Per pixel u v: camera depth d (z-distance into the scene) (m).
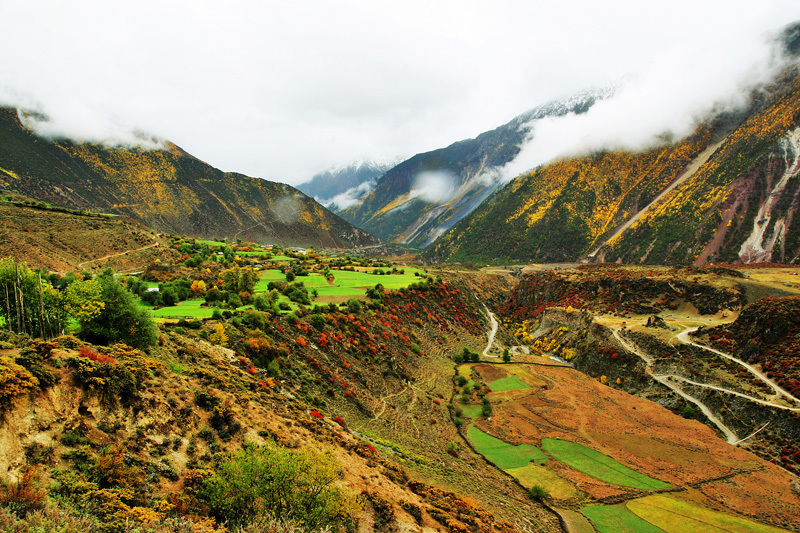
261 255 171.25
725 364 88.06
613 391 87.62
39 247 103.19
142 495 21.80
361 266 167.50
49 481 19.28
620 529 43.78
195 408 30.55
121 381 26.05
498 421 70.81
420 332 104.88
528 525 40.59
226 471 24.45
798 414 68.50
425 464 48.81
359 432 51.72
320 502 24.23
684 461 59.69
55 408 21.86
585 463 57.91
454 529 31.97
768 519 47.16
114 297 36.19
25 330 31.34
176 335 47.59
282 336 66.06
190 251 150.00
